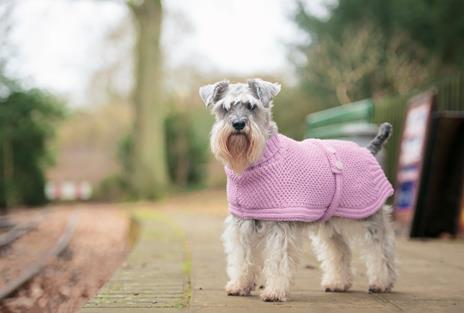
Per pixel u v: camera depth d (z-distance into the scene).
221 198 21.64
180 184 27.78
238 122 4.60
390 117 12.04
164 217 13.68
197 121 28.70
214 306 4.38
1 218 15.64
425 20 22.45
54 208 20.61
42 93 23.06
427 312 4.24
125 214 15.99
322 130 16.39
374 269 5.06
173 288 5.14
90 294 6.58
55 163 25.02
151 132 21.69
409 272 6.02
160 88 21.92
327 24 24.83
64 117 24.22
